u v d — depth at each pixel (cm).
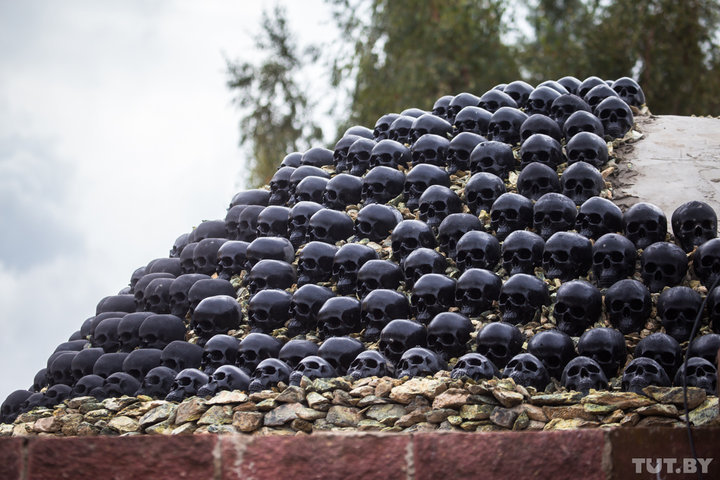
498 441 516
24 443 509
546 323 957
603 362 880
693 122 1345
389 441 514
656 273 977
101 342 1124
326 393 872
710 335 856
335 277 1095
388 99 2667
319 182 1243
